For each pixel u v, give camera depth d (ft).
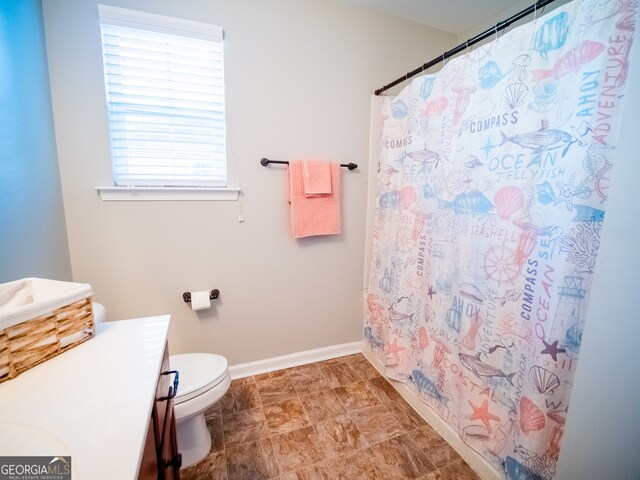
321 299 6.45
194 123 4.90
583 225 2.78
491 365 3.71
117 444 1.54
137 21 4.29
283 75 5.28
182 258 5.18
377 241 6.20
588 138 2.70
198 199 5.11
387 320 5.94
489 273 3.68
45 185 3.81
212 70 4.84
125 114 4.54
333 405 5.26
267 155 5.41
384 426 4.80
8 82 3.06
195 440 4.05
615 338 2.11
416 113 4.84
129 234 4.80
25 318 2.07
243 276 5.67
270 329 6.12
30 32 3.56
